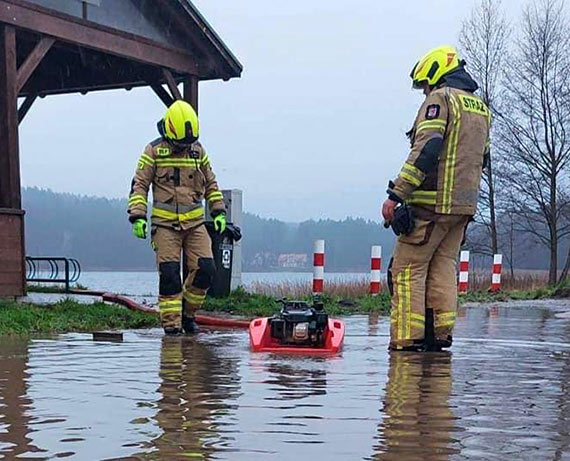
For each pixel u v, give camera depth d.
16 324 6.48
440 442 2.38
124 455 2.22
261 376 3.81
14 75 9.65
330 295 11.52
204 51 12.96
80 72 15.02
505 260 28.56
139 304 8.98
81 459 2.18
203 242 6.97
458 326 7.33
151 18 12.29
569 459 2.19
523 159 27.03
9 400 3.08
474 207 5.30
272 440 2.40
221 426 2.60
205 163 7.19
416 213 5.21
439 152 5.14
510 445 2.35
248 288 13.75
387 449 2.29
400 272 5.27
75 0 11.02
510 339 6.01
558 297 14.43
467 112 5.24
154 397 3.16
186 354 4.79
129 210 6.78
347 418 2.74
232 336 6.30
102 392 3.29
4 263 9.24
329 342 5.08
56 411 2.85
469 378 3.77
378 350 5.18
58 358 4.53
